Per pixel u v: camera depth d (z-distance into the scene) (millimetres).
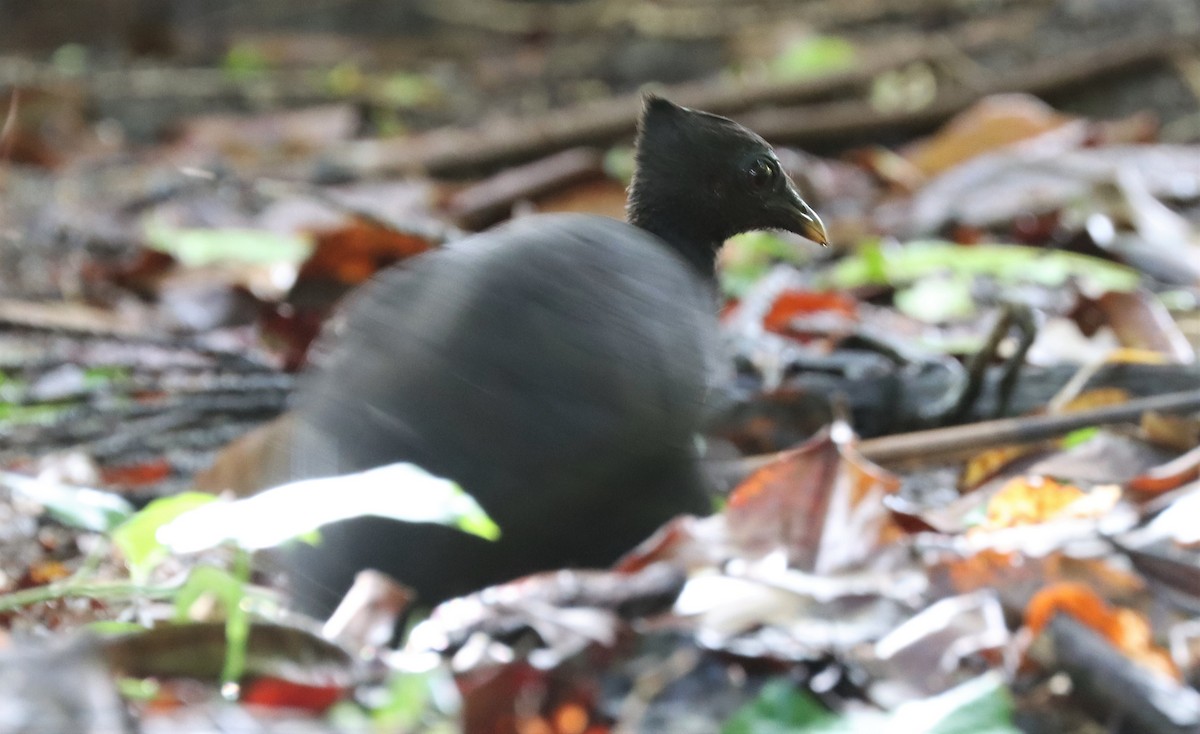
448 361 5410
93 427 8922
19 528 7465
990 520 6586
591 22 22984
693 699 4977
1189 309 11039
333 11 23641
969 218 13586
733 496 5867
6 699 4320
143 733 4480
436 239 10844
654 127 7402
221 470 7082
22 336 11000
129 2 22203
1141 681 4840
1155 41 18094
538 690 5023
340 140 17984
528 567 5516
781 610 5340
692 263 7387
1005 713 4672
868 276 12070
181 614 5102
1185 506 6156
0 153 16562
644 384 5492
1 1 22344
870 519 5820
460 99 20391
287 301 10867
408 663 5066
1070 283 11766
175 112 19531
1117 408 7559
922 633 5180
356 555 5457
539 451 5344
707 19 22594
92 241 13977
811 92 18594
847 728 4723
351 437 5406
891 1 22109
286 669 4984
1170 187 14344
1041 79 17891
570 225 5891
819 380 8789
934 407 8508
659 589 5445
